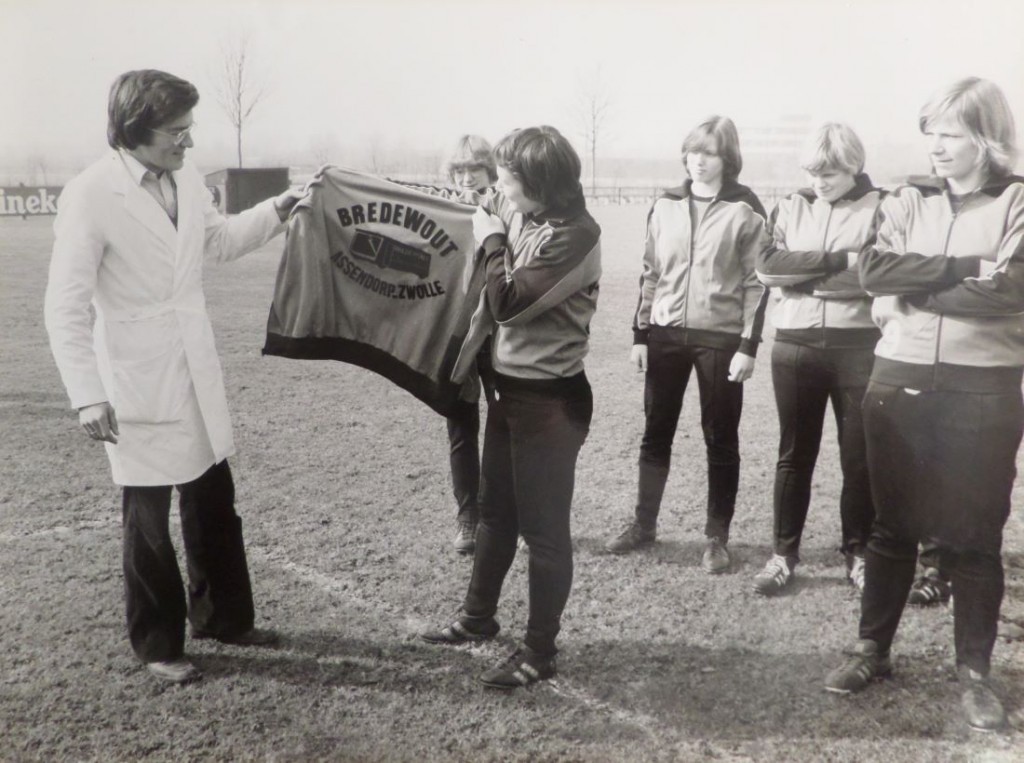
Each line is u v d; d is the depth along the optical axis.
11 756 2.19
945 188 2.32
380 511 3.77
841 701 2.51
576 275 2.24
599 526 3.65
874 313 2.46
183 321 2.46
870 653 2.56
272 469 4.24
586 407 2.46
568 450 2.40
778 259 2.87
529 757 2.25
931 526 2.41
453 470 3.36
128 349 2.40
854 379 2.88
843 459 3.05
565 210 2.29
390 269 2.87
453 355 2.84
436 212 2.83
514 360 2.36
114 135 2.32
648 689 2.55
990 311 2.17
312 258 2.80
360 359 2.93
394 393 5.64
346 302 2.89
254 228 2.72
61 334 2.27
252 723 2.35
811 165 2.78
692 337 3.15
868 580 2.54
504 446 2.55
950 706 2.48
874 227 2.45
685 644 2.79
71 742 2.25
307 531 3.55
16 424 4.88
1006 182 2.21
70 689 2.47
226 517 2.63
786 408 3.01
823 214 2.84
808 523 3.73
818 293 2.84
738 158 3.07
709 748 2.30
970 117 2.17
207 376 2.52
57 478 4.11
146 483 2.42
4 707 2.38
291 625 2.85
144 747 2.23
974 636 2.39
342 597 3.04
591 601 3.05
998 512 2.31
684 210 3.13
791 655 2.73
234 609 2.68
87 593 3.03
